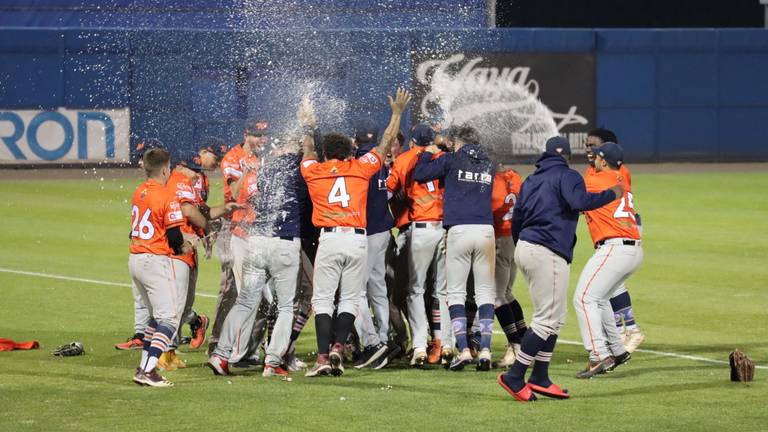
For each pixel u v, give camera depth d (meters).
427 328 18.88
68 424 13.55
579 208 15.04
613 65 53.34
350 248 16.56
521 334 17.81
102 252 29.78
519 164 51.88
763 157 55.12
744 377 16.23
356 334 18.47
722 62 54.38
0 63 48.81
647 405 14.73
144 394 15.32
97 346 19.06
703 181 47.25
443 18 49.25
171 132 48.38
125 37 48.91
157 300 15.98
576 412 14.32
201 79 47.75
